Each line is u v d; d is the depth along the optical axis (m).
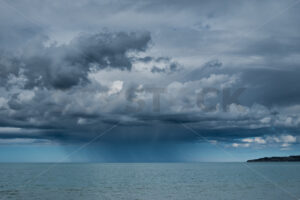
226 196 35.56
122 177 67.12
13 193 37.62
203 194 37.22
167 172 91.50
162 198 34.16
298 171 93.88
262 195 36.22
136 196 35.72
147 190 41.53
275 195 36.56
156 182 54.16
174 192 39.22
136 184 49.84
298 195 36.28
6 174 74.75
